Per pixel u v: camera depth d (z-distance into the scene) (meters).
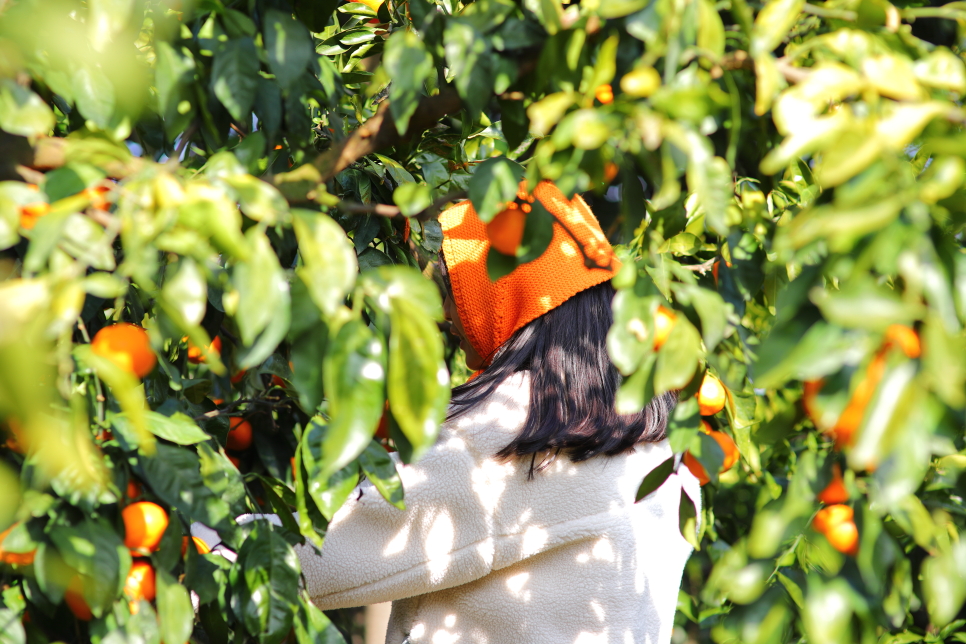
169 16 1.28
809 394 1.00
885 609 1.05
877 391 0.80
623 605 1.72
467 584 1.76
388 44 1.15
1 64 1.09
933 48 1.18
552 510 1.68
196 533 1.70
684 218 1.47
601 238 1.80
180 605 1.24
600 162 1.14
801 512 1.01
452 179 2.40
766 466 2.65
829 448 1.18
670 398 1.82
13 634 1.17
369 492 1.67
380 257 2.27
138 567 1.30
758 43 1.00
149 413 1.33
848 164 0.81
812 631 0.98
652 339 1.08
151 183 0.93
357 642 3.77
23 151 1.07
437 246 2.45
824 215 0.80
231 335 1.94
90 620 1.25
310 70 1.46
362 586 1.66
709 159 0.95
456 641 1.78
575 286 1.74
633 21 1.00
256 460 2.10
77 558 1.11
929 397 0.80
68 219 0.88
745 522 3.11
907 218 0.80
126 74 1.15
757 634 1.09
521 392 1.72
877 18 1.07
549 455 1.68
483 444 1.68
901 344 0.83
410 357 0.92
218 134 1.37
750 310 1.85
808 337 0.85
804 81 0.92
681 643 3.52
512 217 1.27
